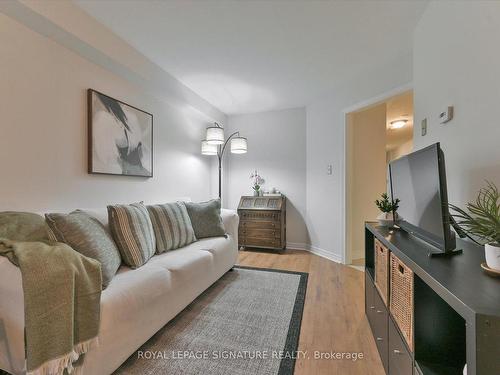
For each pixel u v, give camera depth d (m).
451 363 0.92
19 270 1.05
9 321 1.07
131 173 2.57
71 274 1.08
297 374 1.35
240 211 3.97
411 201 1.41
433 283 0.79
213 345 1.58
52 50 1.86
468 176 1.34
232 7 1.84
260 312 1.98
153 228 2.18
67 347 1.03
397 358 1.15
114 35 2.14
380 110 3.65
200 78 3.03
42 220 1.48
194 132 3.77
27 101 1.71
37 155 1.78
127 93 2.56
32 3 1.54
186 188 3.58
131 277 1.53
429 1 1.80
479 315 0.57
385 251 1.36
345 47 2.38
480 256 1.03
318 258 3.51
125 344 1.33
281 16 1.94
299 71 2.87
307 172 3.98
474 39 1.29
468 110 1.34
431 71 1.79
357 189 3.53
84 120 2.10
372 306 1.72
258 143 4.36
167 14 1.91
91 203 2.17
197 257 2.10
